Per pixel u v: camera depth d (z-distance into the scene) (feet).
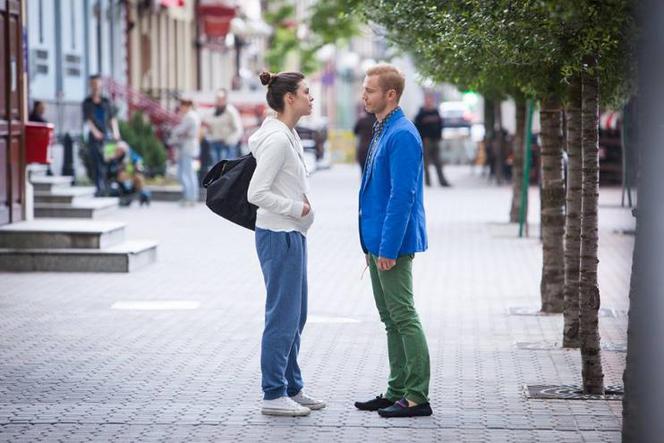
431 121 180.55
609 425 42.39
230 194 43.78
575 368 52.47
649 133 34.83
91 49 158.30
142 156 151.64
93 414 43.91
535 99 66.18
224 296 72.95
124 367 52.42
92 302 70.08
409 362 43.73
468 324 63.93
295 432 41.45
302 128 242.99
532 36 45.75
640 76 34.96
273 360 43.68
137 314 66.23
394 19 61.62
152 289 75.41
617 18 41.96
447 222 121.39
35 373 51.06
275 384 43.78
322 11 186.09
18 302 69.87
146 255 87.04
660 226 35.04
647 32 34.50
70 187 121.29
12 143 90.38
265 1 246.27
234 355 55.21
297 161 43.73
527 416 43.78
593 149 47.03
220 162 44.37
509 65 54.90
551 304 67.26
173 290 75.05
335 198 156.15
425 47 59.47
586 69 45.14
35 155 91.97
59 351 55.93
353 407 45.32
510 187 181.16
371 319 65.10
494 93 91.30
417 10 58.95
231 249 96.94
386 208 43.24
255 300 71.51
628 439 35.42
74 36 151.64
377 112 43.57
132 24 177.06
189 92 187.73
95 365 52.80
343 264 88.89
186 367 52.47
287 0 241.76
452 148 264.11
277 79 43.91
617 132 180.14
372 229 43.47
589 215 47.11
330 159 256.93
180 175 138.62
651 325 35.14
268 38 269.85
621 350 56.65
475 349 56.95
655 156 34.86
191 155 138.62
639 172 35.22
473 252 96.37
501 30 46.24
